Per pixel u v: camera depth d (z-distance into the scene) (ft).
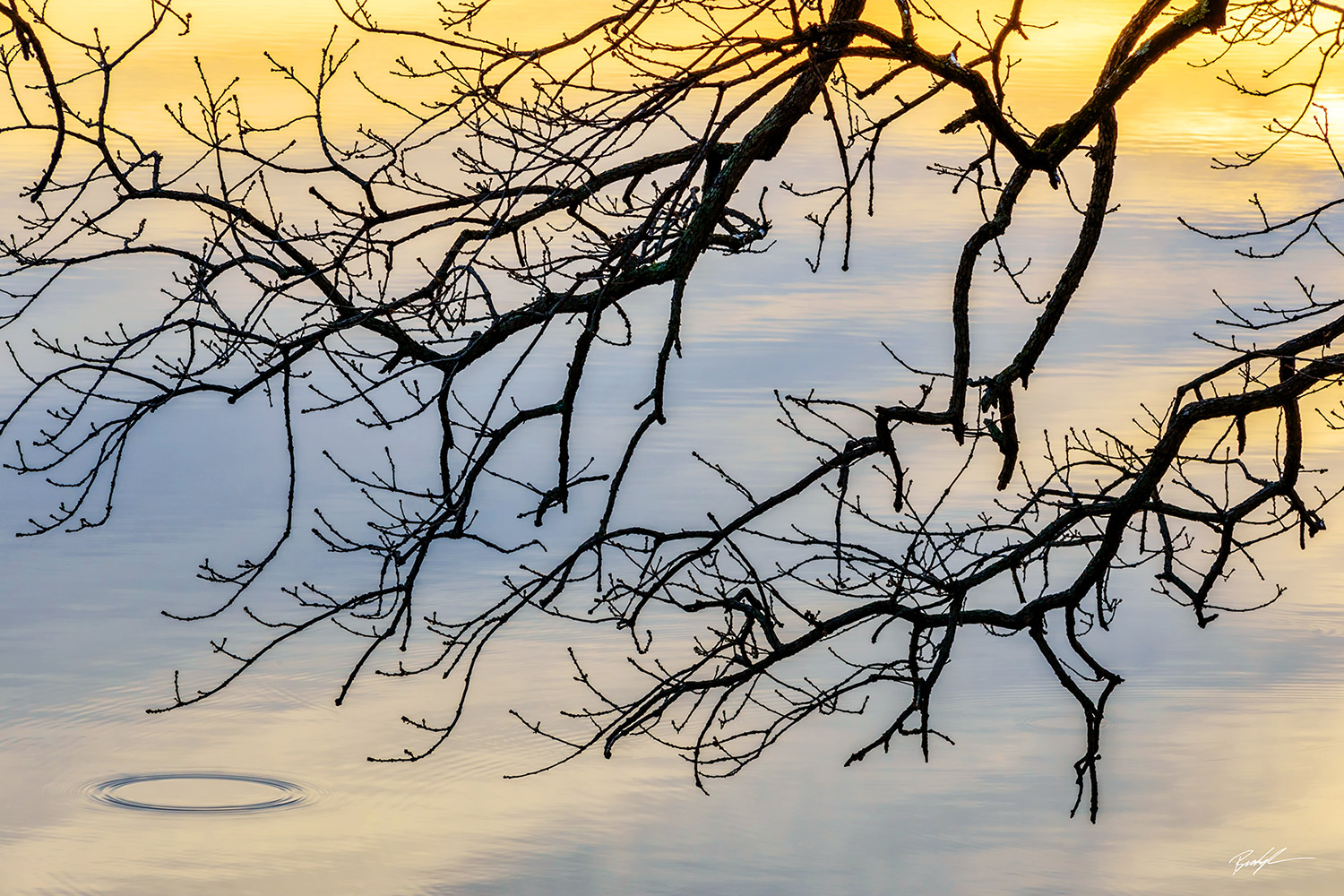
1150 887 124.47
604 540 33.47
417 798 136.15
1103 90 34.91
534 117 33.09
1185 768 145.38
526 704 154.10
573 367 31.86
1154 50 34.76
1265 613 180.55
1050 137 35.60
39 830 127.03
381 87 377.09
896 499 35.99
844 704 155.74
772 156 34.81
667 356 32.07
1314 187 426.10
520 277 33.19
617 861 128.06
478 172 34.78
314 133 333.42
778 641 34.65
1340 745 148.87
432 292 32.89
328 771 139.54
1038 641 37.68
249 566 32.71
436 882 120.98
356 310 32.73
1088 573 37.40
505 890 116.67
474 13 33.76
